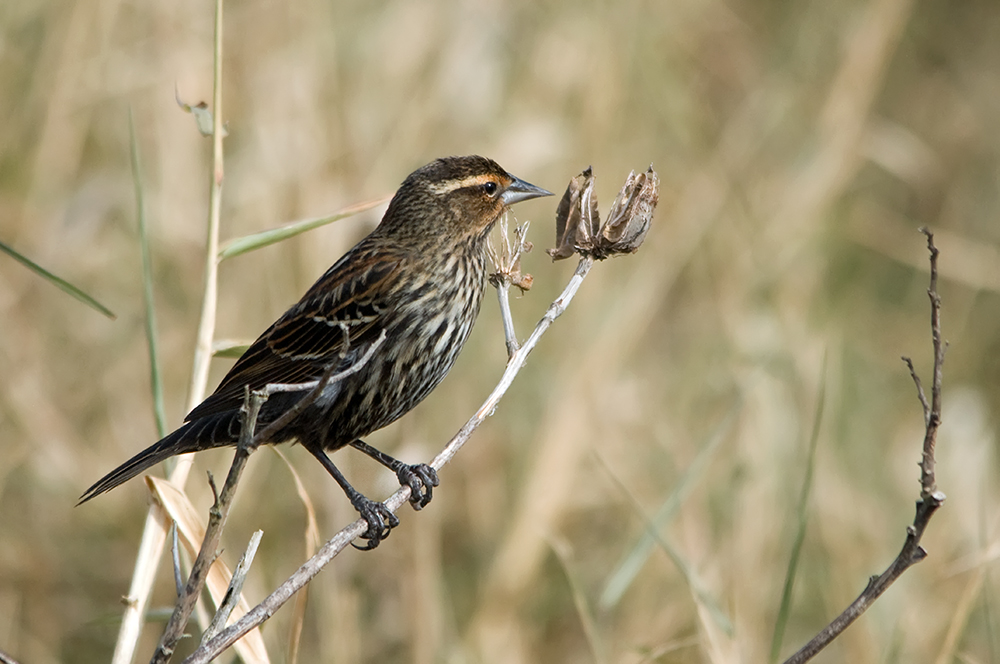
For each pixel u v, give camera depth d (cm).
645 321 1144
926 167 1462
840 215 1383
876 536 1034
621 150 1262
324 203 1073
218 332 1083
